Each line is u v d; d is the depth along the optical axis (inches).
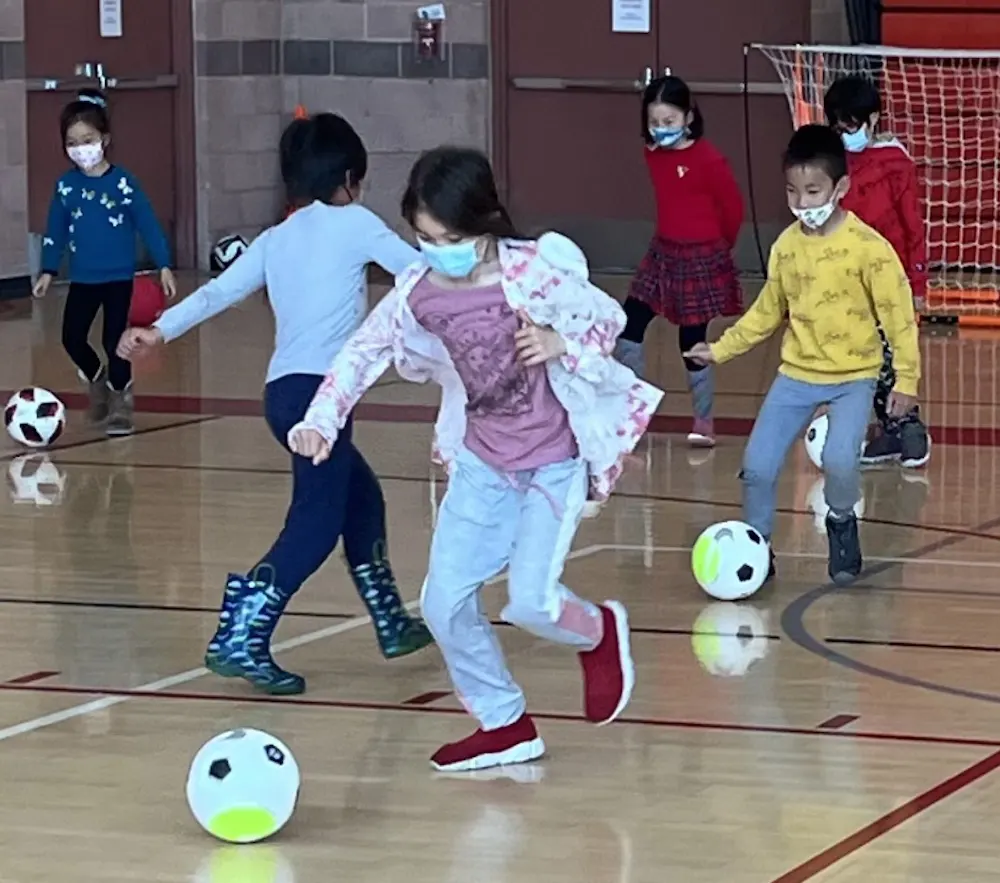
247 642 229.6
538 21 647.8
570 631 200.5
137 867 177.5
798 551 300.4
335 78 673.0
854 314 271.3
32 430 381.1
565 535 196.9
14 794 197.0
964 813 190.2
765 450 278.1
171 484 348.5
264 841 183.6
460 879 174.1
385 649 241.3
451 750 204.7
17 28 584.4
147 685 234.7
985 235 586.6
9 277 589.9
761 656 245.0
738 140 629.3
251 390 445.4
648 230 645.3
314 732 217.3
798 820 188.2
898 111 590.9
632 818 189.3
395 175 669.9
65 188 413.1
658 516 324.5
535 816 190.2
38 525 317.1
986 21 584.7
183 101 652.7
